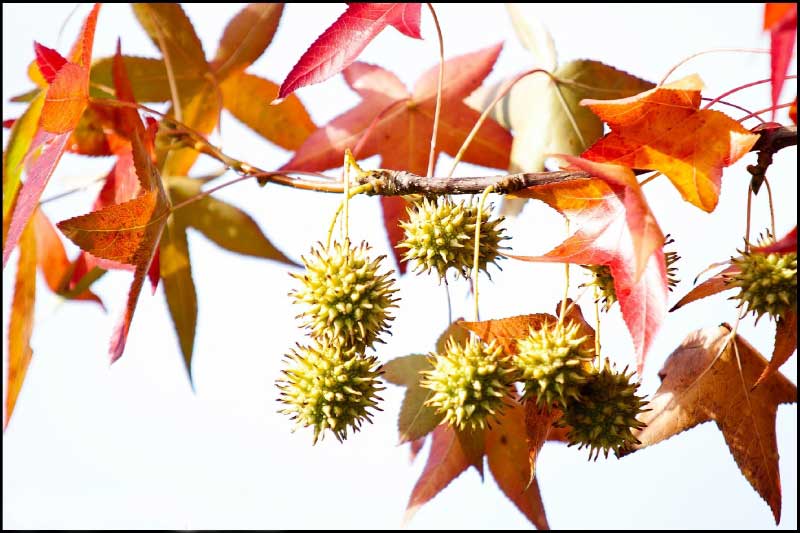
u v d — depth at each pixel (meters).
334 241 0.95
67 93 0.96
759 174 0.90
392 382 0.98
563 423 0.92
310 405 0.93
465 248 0.94
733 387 0.94
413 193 0.95
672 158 0.90
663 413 0.94
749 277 0.90
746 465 0.94
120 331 0.97
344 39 0.93
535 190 0.91
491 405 0.91
